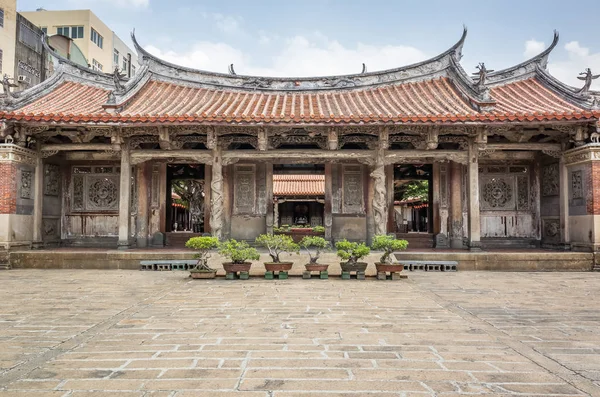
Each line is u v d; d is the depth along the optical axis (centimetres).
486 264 1494
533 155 1836
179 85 1934
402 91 1866
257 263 1459
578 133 1515
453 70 1791
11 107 1582
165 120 1449
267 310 838
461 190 1861
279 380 479
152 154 1659
